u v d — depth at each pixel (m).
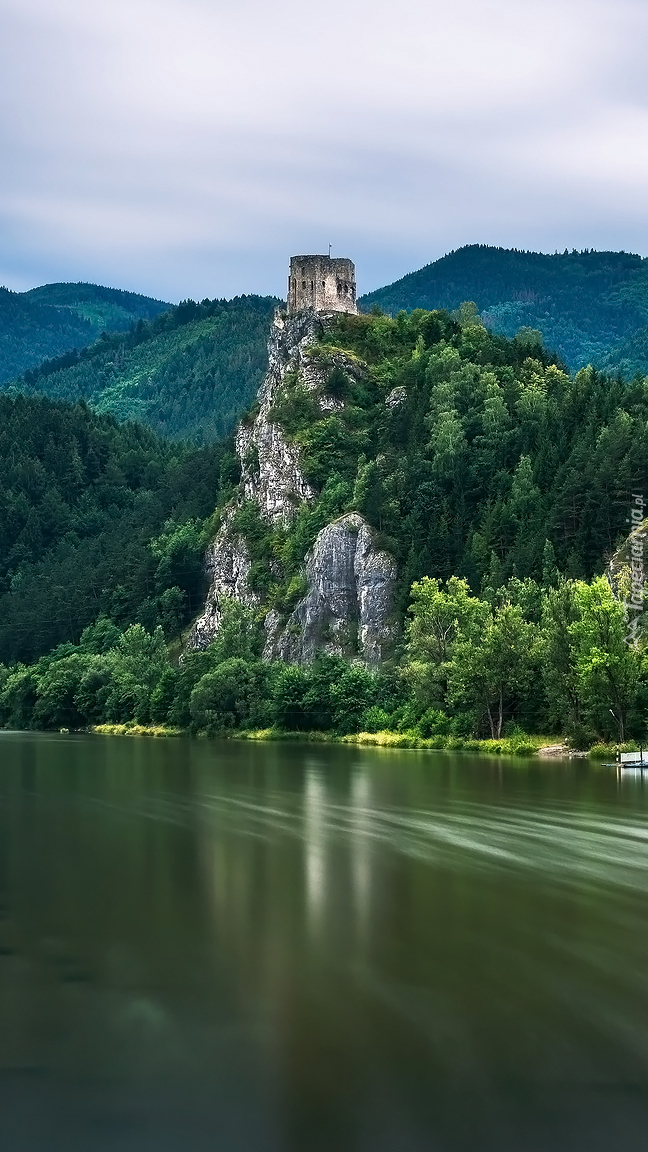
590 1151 28.34
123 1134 29.61
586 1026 35.78
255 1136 29.25
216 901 52.34
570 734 139.38
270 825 75.62
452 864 60.88
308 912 49.88
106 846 67.62
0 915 49.84
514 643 148.12
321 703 183.25
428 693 162.38
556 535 191.00
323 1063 33.28
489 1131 29.27
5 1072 33.16
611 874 57.91
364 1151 28.59
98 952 44.19
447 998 38.31
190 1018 37.00
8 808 85.75
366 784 101.00
